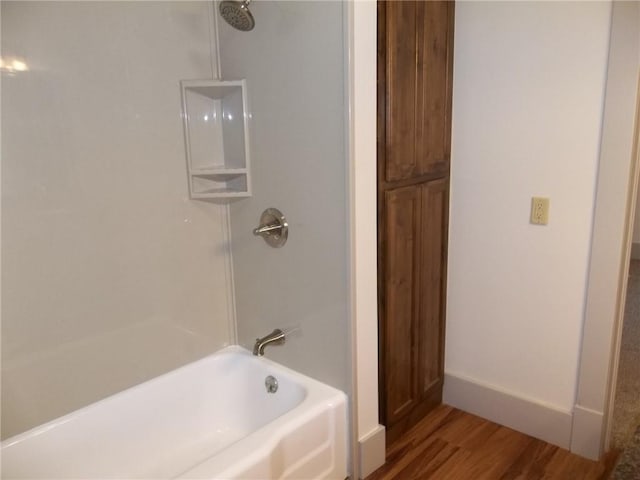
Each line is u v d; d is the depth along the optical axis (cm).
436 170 214
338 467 190
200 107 200
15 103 152
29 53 153
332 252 179
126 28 174
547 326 210
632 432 220
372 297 187
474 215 223
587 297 194
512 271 216
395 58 178
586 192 190
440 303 233
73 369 175
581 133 187
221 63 201
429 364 233
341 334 183
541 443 216
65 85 162
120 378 189
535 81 196
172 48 188
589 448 204
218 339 222
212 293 216
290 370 205
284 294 200
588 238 192
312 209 182
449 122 218
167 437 201
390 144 182
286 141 185
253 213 205
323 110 170
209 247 212
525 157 203
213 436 212
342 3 157
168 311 201
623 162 177
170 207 195
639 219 488
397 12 175
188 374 206
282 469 165
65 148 164
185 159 197
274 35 179
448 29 206
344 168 168
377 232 187
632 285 418
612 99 176
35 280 162
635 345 308
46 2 155
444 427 229
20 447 163
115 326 184
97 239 176
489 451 212
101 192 175
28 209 158
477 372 237
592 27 179
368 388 193
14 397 162
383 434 202
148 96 183
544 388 216
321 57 167
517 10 196
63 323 171
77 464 176
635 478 189
